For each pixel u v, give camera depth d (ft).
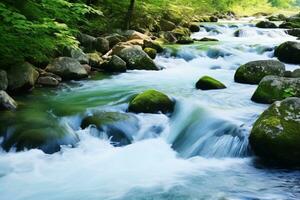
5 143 21.29
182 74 38.14
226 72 39.60
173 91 30.81
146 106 25.29
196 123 23.45
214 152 21.29
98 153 21.47
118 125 23.27
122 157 21.12
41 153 20.59
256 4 149.79
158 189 17.74
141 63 39.06
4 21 27.81
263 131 19.62
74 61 34.86
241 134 21.29
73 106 26.40
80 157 20.90
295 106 20.22
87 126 23.26
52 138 21.35
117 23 53.11
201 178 18.70
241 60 44.27
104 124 23.07
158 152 21.84
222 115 23.70
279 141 19.10
